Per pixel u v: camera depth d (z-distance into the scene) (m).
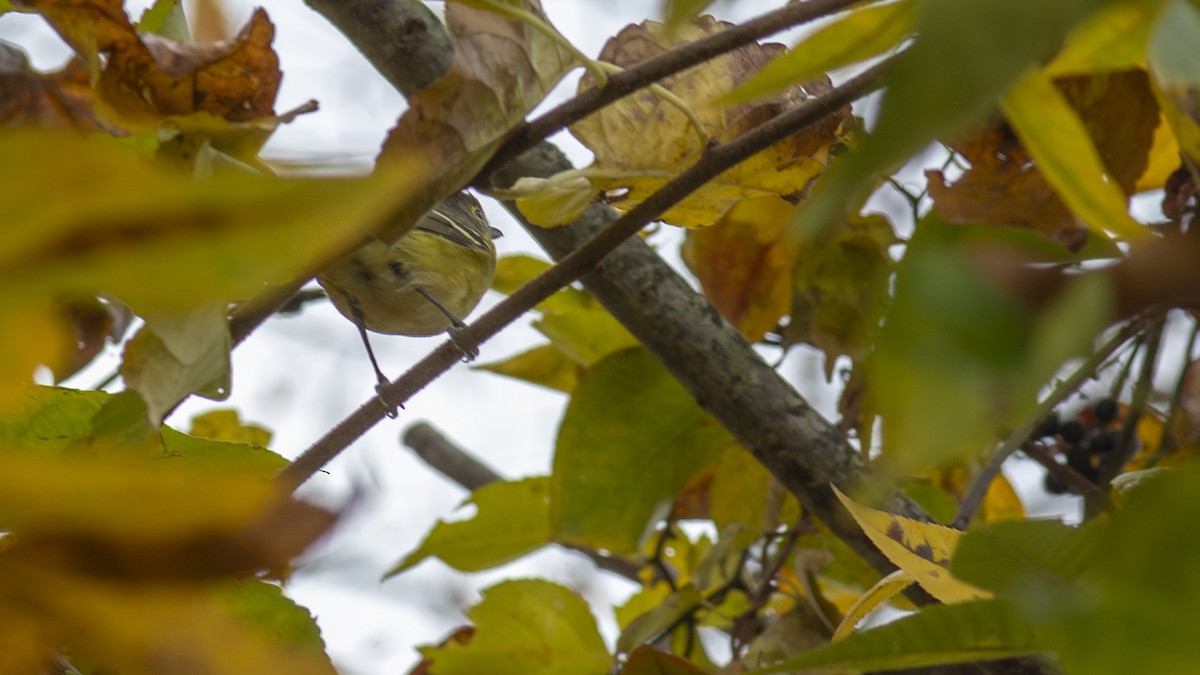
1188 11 0.67
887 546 1.25
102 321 1.78
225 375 1.17
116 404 1.20
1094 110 2.04
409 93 2.01
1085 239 2.12
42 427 1.30
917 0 0.74
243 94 1.25
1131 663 0.58
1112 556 0.59
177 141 1.20
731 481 2.77
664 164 1.79
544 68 1.40
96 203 0.45
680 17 0.63
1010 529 0.75
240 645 0.66
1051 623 0.62
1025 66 0.47
